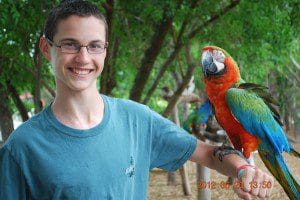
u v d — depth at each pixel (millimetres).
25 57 5379
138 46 6746
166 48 7797
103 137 1623
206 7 5496
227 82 2484
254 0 5723
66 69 1574
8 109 6727
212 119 4254
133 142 1711
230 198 6762
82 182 1562
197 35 6398
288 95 15828
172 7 5328
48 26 1604
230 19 5996
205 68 2527
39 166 1552
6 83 6219
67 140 1584
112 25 5445
